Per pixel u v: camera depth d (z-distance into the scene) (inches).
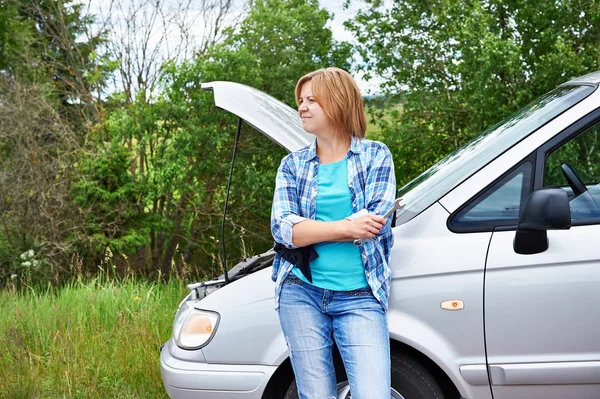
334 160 102.3
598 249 112.7
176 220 494.9
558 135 118.2
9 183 418.9
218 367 121.6
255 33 473.4
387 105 478.3
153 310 226.1
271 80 472.7
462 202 117.2
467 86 396.2
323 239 97.0
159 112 440.8
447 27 442.0
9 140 436.1
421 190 130.4
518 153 118.3
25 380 181.9
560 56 370.0
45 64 539.2
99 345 200.5
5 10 544.7
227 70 444.1
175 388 123.9
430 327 114.6
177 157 438.6
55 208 429.1
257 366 120.7
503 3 392.2
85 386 182.7
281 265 104.4
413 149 465.4
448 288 114.2
